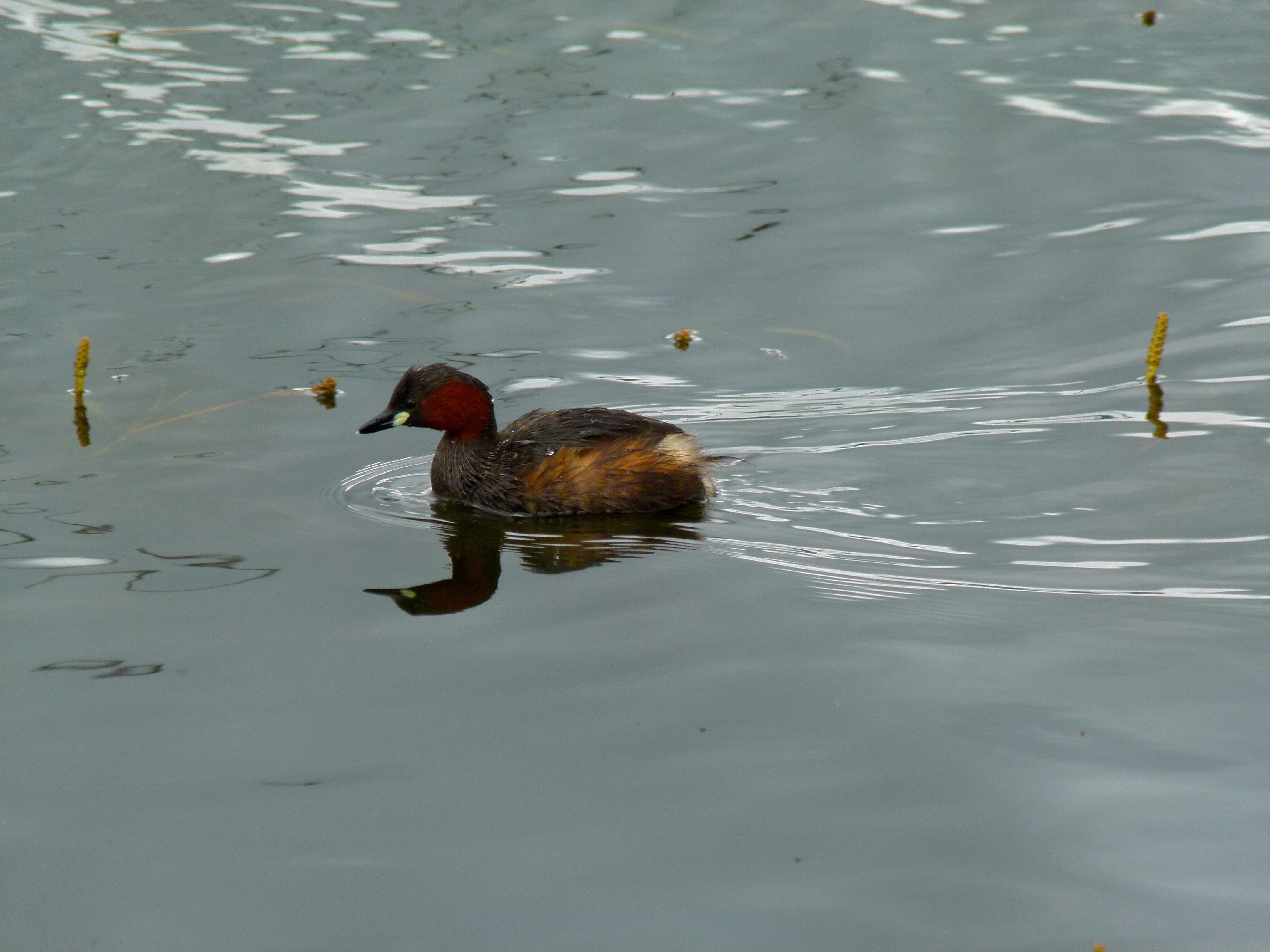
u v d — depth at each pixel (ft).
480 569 37.37
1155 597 34.45
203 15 83.87
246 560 37.50
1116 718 28.02
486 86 74.95
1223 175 64.18
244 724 28.76
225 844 24.75
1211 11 80.89
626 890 23.18
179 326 53.83
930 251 59.57
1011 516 40.29
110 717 29.04
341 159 67.92
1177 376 48.80
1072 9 82.12
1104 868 23.22
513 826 25.03
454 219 62.80
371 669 31.12
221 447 45.42
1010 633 32.37
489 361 51.75
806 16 82.53
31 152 68.18
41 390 48.88
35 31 81.46
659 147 68.74
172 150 68.54
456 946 21.99
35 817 25.58
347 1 85.46
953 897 22.70
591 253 60.08
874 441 45.62
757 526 40.40
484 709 29.19
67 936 22.52
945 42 78.54
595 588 35.78
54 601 34.55
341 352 52.24
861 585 35.68
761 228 61.77
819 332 53.67
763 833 24.54
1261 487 41.14
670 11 83.46
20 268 57.93
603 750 27.37
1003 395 48.32
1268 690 28.99
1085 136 68.23
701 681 30.17
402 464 46.09
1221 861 23.25
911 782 25.91
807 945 21.70
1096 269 57.41
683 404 48.57
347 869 23.95
